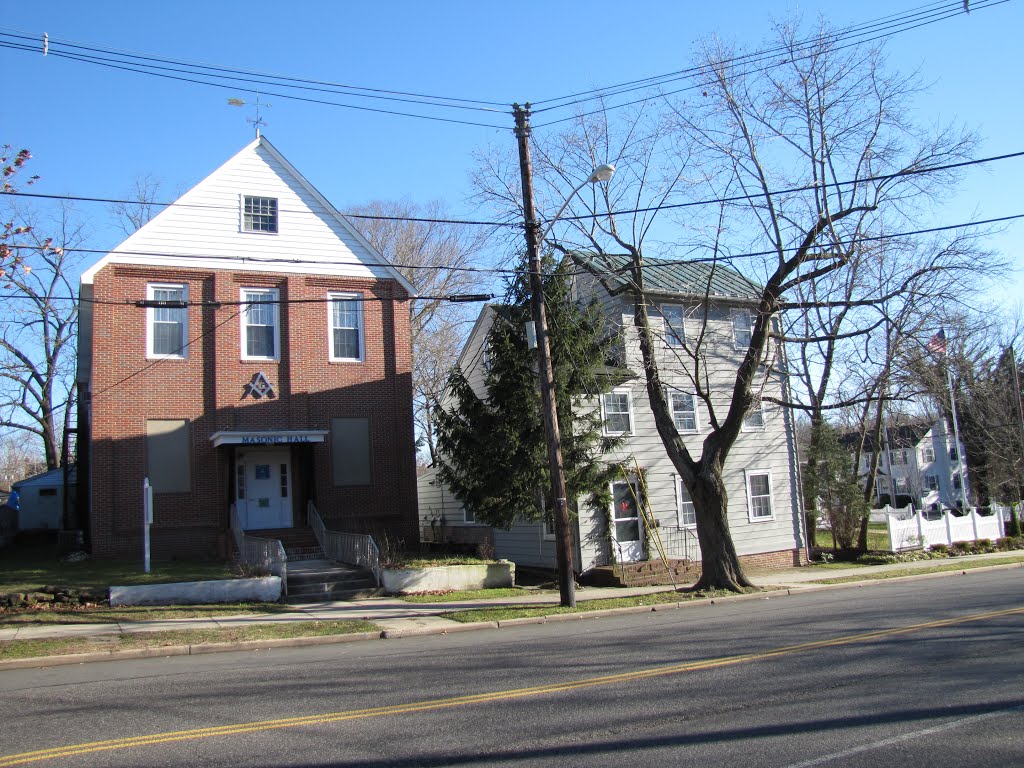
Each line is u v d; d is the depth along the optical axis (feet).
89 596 56.08
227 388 78.54
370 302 85.71
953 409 124.47
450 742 22.62
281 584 60.80
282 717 26.30
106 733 24.81
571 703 26.89
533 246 57.16
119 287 76.07
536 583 73.20
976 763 19.83
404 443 84.99
